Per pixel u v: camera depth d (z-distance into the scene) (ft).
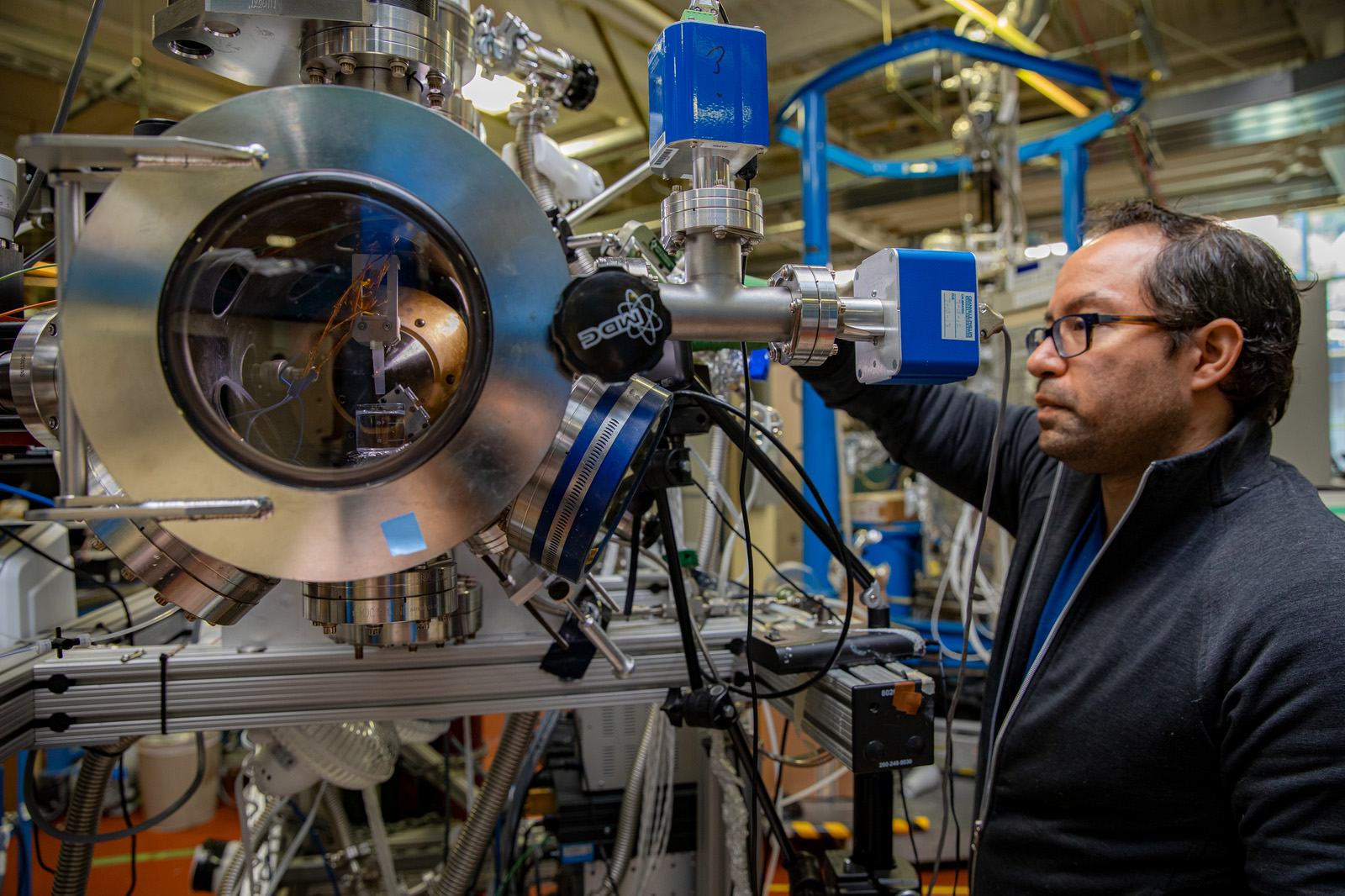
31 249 4.02
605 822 4.41
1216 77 11.76
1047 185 13.87
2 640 3.27
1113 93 9.08
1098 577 2.91
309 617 2.58
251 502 1.61
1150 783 2.58
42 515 1.53
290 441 2.06
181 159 1.59
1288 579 2.37
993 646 3.44
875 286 2.41
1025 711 2.99
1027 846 2.91
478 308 1.81
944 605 9.16
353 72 2.30
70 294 1.63
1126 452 2.99
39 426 2.33
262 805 4.56
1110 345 2.88
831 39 9.57
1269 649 2.30
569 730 5.75
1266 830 2.23
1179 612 2.63
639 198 14.25
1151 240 2.92
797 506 2.84
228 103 1.68
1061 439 3.02
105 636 3.26
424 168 1.76
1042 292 7.61
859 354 2.52
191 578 2.27
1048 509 3.42
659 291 1.93
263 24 2.23
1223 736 2.45
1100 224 3.28
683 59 2.11
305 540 1.77
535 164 3.45
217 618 2.33
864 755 2.70
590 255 3.06
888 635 3.17
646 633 3.28
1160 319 2.81
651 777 3.99
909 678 2.83
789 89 11.12
